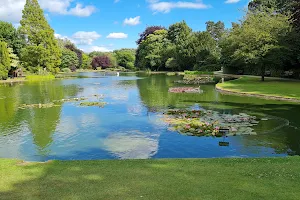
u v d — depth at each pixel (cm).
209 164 567
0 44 4097
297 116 1294
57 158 823
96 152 864
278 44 2759
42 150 893
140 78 4431
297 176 490
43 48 4600
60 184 464
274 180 471
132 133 1066
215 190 432
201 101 1833
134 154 838
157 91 2469
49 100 1986
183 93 2291
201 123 1176
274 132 1031
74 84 3375
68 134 1068
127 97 2100
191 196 412
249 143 911
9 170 536
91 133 1077
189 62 5847
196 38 5688
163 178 485
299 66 3178
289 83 2625
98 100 1955
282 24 2786
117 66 10150
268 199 400
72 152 870
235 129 1066
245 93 2077
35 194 427
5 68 4119
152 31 8612
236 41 3158
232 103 1720
